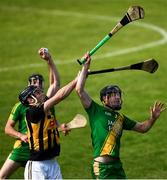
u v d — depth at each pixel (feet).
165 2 242.37
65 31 214.69
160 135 127.85
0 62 185.68
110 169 86.94
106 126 87.20
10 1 255.29
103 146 86.84
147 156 119.14
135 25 216.13
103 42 84.79
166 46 194.39
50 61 96.68
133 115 140.56
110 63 180.86
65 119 139.74
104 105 89.10
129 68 86.58
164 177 110.52
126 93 154.71
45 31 215.72
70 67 178.91
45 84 164.25
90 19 227.20
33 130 88.33
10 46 200.75
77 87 85.10
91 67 177.68
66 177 111.75
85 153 122.11
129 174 112.06
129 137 127.44
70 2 250.78
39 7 246.06
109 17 229.25
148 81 162.81
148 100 149.18
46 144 88.53
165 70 171.01
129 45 196.85
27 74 173.78
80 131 131.85
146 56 185.37
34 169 89.15
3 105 149.48
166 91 155.33
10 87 163.22
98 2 248.52
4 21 229.86
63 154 121.70
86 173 113.50
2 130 133.49
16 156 98.84
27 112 88.43
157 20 222.28
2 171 99.66
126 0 247.91
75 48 196.65
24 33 214.28
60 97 84.99
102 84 162.50
